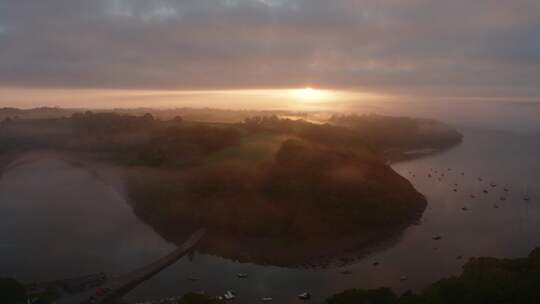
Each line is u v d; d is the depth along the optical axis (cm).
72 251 13488
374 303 8138
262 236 14688
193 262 12825
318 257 13075
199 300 8494
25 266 12300
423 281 11231
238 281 11488
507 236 14288
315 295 10612
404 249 13388
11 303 9444
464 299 7950
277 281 11475
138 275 11469
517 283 8038
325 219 15212
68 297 10094
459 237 14262
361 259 12800
